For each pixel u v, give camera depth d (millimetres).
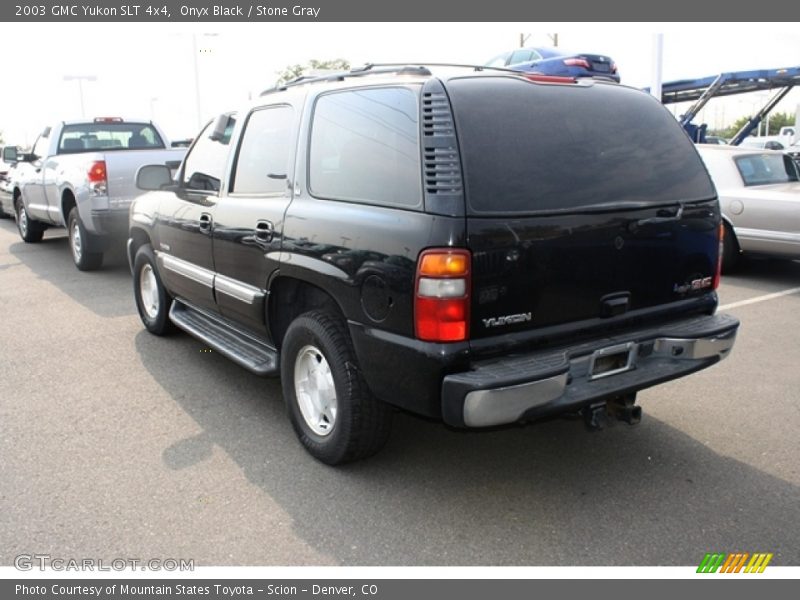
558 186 3199
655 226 3475
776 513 3305
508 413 2936
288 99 4098
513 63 14891
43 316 6949
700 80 17844
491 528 3213
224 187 4570
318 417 3820
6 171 12766
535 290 3115
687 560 2969
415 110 3172
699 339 3525
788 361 5398
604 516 3301
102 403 4676
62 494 3504
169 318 5805
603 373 3348
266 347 4379
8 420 4402
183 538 3145
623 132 3543
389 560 2992
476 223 2945
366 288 3238
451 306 2930
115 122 10695
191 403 4668
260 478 3660
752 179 8547
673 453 3910
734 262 8539
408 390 3127
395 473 3709
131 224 6223
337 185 3568
